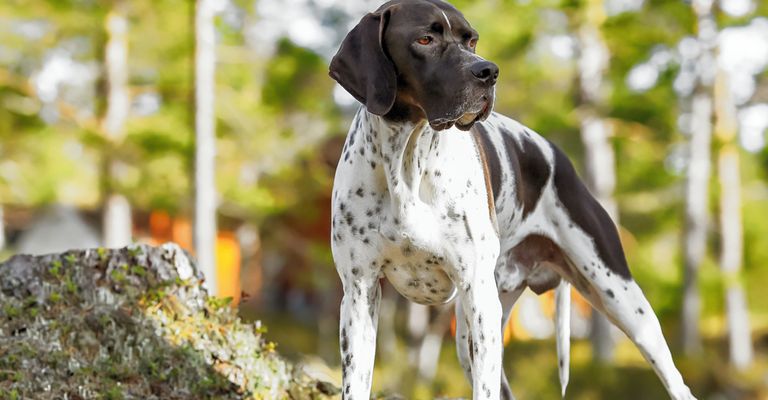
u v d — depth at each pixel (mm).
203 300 6230
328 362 20797
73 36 18688
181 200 19031
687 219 20984
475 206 4711
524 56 19000
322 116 21172
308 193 21156
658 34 19312
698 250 20984
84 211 23359
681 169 21812
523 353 19578
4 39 18406
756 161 23922
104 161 18469
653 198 22453
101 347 5727
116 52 18453
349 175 4715
